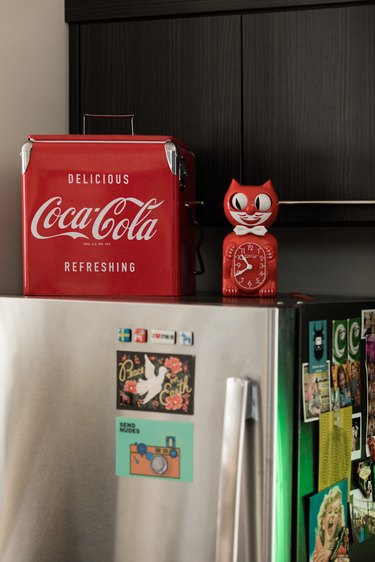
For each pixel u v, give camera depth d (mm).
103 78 2055
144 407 1452
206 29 1979
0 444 1563
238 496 1352
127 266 1732
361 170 1896
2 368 1567
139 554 1456
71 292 1732
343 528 1574
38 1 1942
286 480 1415
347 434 1586
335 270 2242
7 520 1559
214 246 2305
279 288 2289
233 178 1977
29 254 1727
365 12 1878
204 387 1408
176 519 1427
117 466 1473
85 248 1732
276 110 1943
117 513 1473
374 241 2213
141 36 2023
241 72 1962
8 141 1849
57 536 1520
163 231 1729
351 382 1602
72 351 1510
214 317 1403
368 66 1882
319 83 1914
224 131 1979
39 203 1725
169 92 2010
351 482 1604
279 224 2014
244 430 1376
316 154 1924
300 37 1921
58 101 2045
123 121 2043
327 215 1933
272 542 1369
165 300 1571
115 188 1724
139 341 1454
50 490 1525
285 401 1404
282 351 1391
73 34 2078
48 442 1528
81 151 1723
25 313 1548
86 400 1497
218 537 1364
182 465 1423
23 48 1888
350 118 1898
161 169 1721
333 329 1543
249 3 1939
